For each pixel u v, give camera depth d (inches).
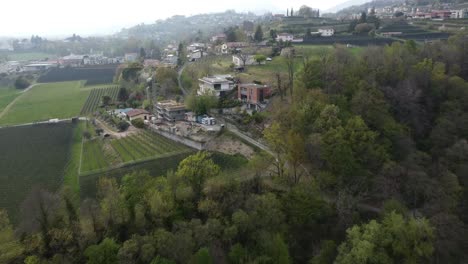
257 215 2223.2
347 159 2513.5
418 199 2474.2
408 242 1975.9
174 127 4175.7
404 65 3646.7
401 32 6378.0
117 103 6220.5
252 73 5260.8
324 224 2391.7
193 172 2518.5
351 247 2037.4
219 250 2116.1
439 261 2102.6
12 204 3029.0
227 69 5826.8
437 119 3154.5
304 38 6752.0
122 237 2185.0
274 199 2329.0
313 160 2672.2
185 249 1990.7
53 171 3703.3
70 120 5679.1
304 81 3496.6
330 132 2640.3
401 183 2534.5
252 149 3339.1
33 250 2028.8
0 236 2081.7
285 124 2984.7
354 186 2501.2
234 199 2351.1
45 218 2193.7
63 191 2721.5
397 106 3221.0
